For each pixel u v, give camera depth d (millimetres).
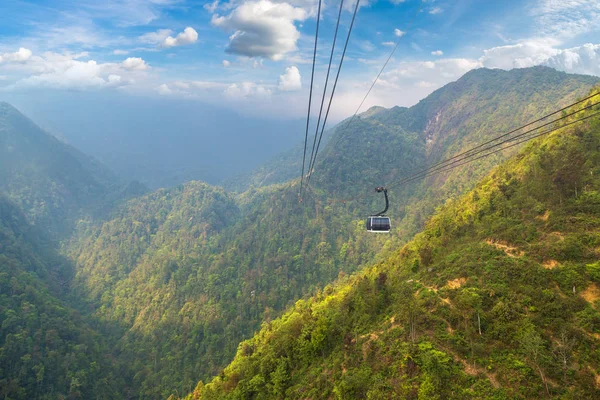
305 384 45875
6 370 95188
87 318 158625
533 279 38156
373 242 167750
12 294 126188
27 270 173500
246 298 145250
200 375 109812
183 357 120688
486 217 57875
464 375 31875
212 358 115500
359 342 44125
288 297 145000
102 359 120375
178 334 133875
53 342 110938
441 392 31125
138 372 117125
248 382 54406
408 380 33750
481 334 35312
